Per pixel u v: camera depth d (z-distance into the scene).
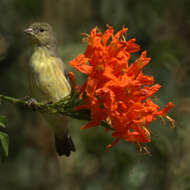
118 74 5.83
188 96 12.20
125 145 11.98
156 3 14.05
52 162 13.47
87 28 14.39
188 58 13.22
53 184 13.27
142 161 11.78
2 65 12.70
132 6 14.05
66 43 14.26
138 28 13.81
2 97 6.68
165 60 12.54
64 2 14.49
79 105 6.20
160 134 11.22
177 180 11.31
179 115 11.31
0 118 6.50
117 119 5.74
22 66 12.88
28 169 13.12
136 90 5.81
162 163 11.53
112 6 13.95
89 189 12.55
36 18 14.17
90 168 12.88
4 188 12.77
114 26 13.87
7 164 12.89
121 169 11.95
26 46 13.20
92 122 5.88
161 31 14.11
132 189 11.73
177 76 12.41
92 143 12.48
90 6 14.54
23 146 13.23
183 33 14.32
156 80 12.36
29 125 13.42
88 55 5.88
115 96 5.75
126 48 6.04
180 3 14.49
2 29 13.37
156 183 11.58
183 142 11.26
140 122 5.73
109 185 12.23
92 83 5.74
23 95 12.72
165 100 11.97
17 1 13.74
